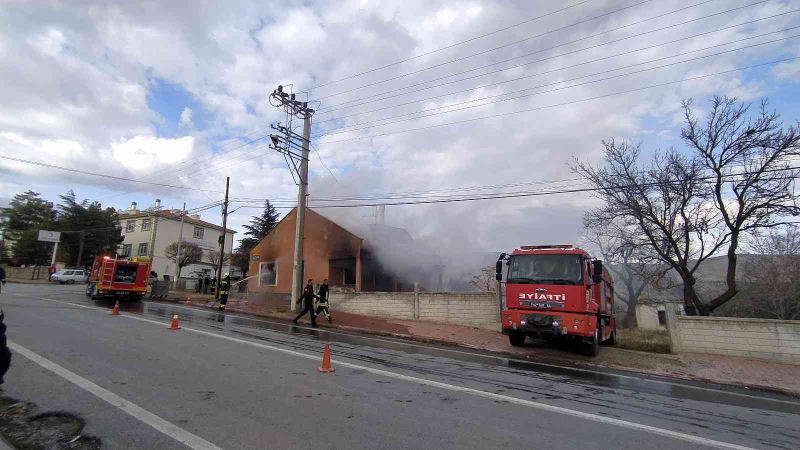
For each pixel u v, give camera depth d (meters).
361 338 13.34
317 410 5.45
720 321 12.41
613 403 6.78
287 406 5.56
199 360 8.07
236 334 12.05
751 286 29.92
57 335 10.06
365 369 8.19
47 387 6.03
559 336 12.48
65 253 52.62
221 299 20.92
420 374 8.05
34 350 8.30
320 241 24.61
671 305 13.14
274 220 50.69
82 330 10.99
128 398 5.65
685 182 17.70
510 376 8.50
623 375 9.58
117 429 4.65
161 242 53.41
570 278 11.81
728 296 17.67
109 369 7.08
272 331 13.52
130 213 57.97
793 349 11.38
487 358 10.84
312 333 13.85
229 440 4.42
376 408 5.66
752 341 11.92
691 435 5.36
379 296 19.61
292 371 7.60
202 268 55.16
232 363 7.97
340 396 6.14
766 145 16.41
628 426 5.56
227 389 6.21
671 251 19.19
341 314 19.94
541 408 6.13
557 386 7.82
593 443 4.83
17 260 52.44
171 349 9.01
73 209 52.62
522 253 12.72
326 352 7.85
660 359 11.63
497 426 5.21
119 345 9.16
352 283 23.30
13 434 4.51
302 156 21.83
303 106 21.81
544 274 12.16
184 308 20.56
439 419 5.36
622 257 23.89
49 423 4.81
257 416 5.14
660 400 7.23
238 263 50.75
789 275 27.89
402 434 4.76
